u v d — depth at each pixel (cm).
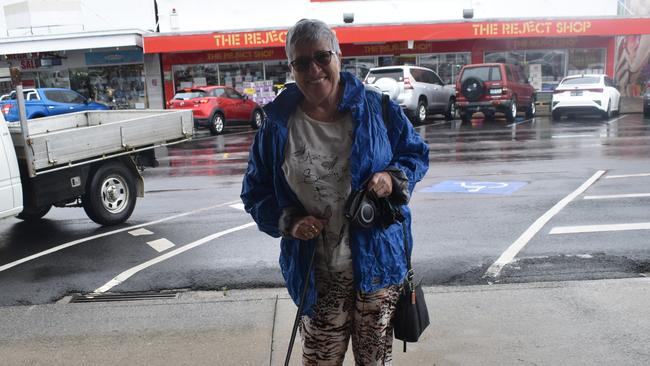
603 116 2038
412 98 1903
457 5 2531
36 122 862
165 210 857
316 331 268
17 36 2328
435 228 689
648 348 371
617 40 2842
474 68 1994
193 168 1284
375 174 247
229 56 2492
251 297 489
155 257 625
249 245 653
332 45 240
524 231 661
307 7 2541
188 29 2544
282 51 2480
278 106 250
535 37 2444
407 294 267
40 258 641
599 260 554
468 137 1606
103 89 2553
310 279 254
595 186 885
